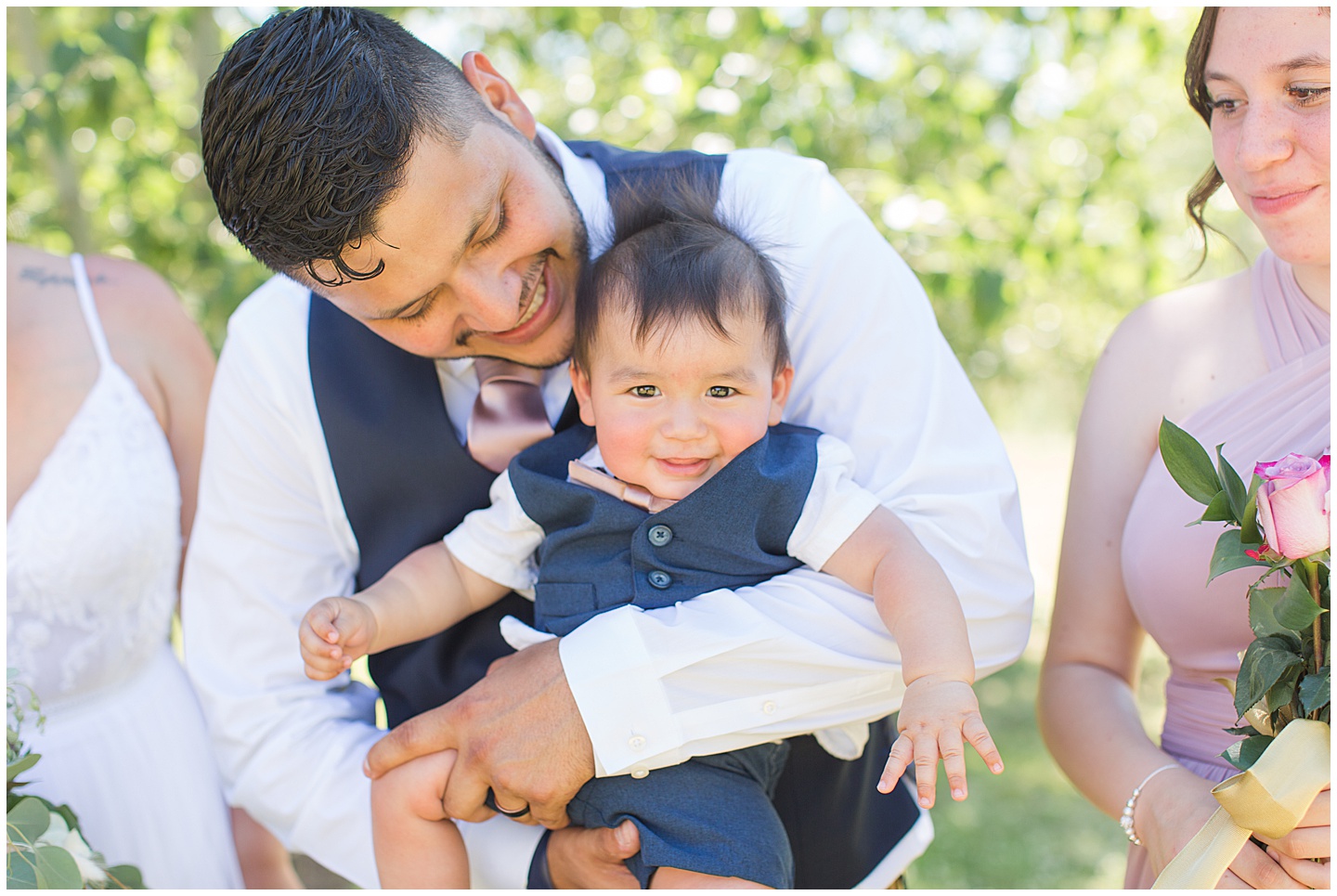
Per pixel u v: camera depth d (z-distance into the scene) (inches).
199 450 83.7
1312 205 51.9
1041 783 185.8
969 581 55.4
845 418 60.0
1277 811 43.7
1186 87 58.4
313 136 45.7
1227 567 46.1
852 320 61.2
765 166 66.0
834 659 53.4
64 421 73.7
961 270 156.3
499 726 54.5
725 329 54.9
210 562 64.9
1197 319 62.9
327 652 56.2
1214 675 59.5
